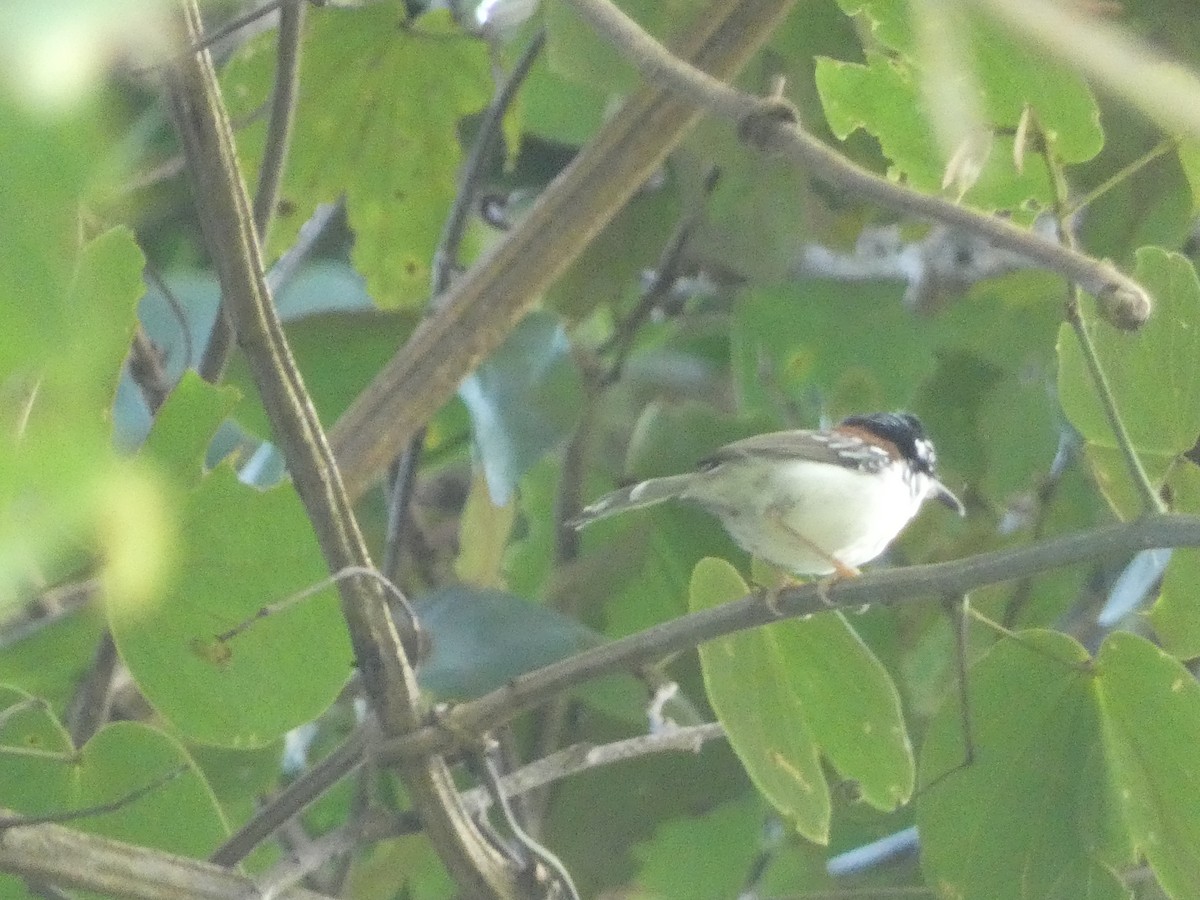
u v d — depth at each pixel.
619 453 9.98
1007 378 9.68
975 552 9.98
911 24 4.78
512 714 5.43
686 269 10.58
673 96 7.11
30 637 6.71
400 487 8.09
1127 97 2.09
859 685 5.67
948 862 5.87
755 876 9.65
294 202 8.38
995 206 5.82
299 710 5.30
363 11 7.79
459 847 5.59
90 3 1.15
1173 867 5.70
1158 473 5.78
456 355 7.24
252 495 4.99
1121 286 3.65
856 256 10.44
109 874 5.14
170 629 5.10
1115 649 5.50
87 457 1.45
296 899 5.64
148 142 7.36
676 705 7.79
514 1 8.67
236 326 4.86
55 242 1.24
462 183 8.48
